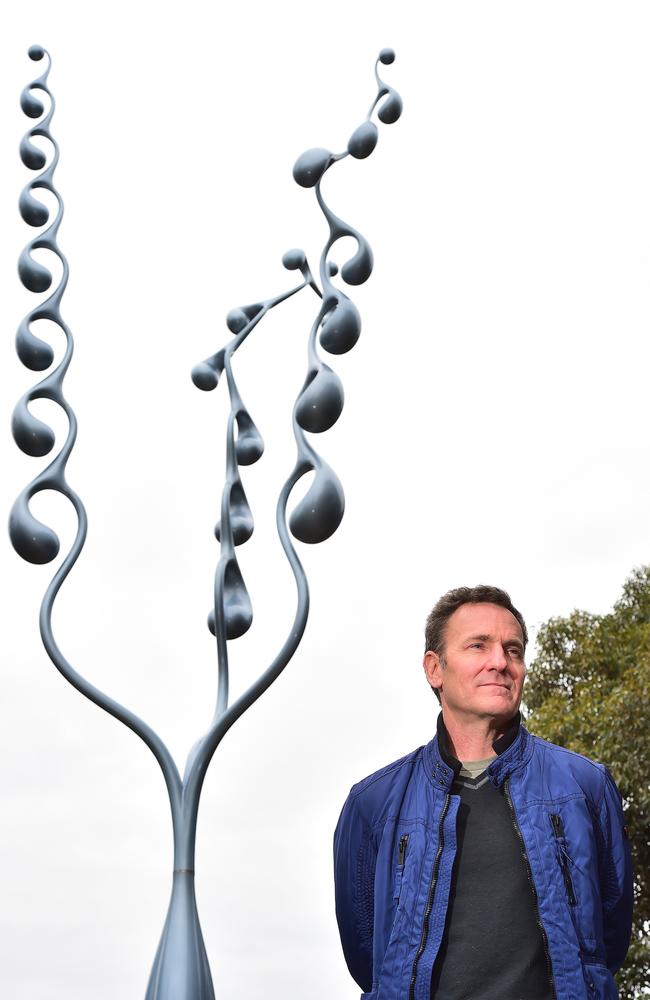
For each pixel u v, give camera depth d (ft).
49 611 11.56
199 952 9.83
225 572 11.79
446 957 8.27
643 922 41.32
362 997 8.70
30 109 13.82
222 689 11.23
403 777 9.09
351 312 11.85
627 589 49.60
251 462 12.83
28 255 13.17
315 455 11.59
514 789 8.66
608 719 43.45
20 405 12.41
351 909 9.27
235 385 12.92
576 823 8.54
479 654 8.89
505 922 8.25
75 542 11.88
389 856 8.84
